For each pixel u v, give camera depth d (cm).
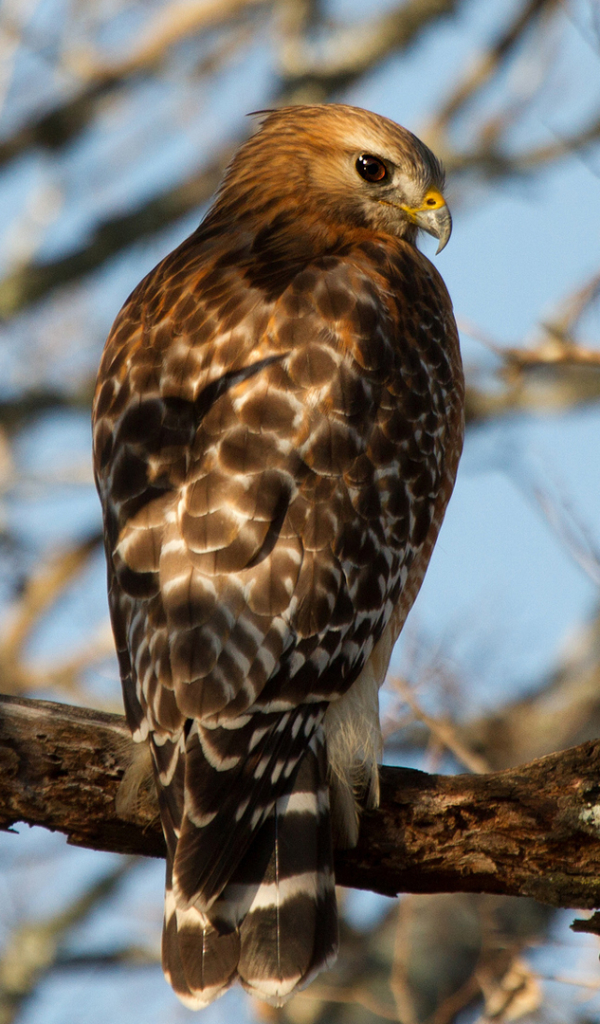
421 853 738
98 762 737
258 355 776
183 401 768
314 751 716
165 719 687
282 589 709
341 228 988
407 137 1020
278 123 1027
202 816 669
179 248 952
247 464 732
